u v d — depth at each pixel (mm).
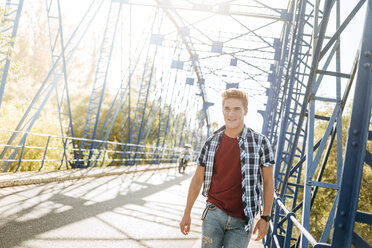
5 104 19047
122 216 6734
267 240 5566
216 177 2301
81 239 4793
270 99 25766
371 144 14836
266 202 2248
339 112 4215
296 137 4984
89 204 7309
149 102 35188
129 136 19969
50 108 26297
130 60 18109
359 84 1877
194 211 8875
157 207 8398
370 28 1908
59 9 12539
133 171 16547
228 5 16906
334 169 19047
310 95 4320
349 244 1757
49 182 9320
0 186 7492
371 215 1721
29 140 16922
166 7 17188
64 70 12844
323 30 3953
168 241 5480
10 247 4035
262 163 2248
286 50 15727
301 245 2504
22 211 5773
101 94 15555
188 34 20688
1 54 9492
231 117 2248
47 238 4590
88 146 16641
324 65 4637
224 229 2270
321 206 19516
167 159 29578
